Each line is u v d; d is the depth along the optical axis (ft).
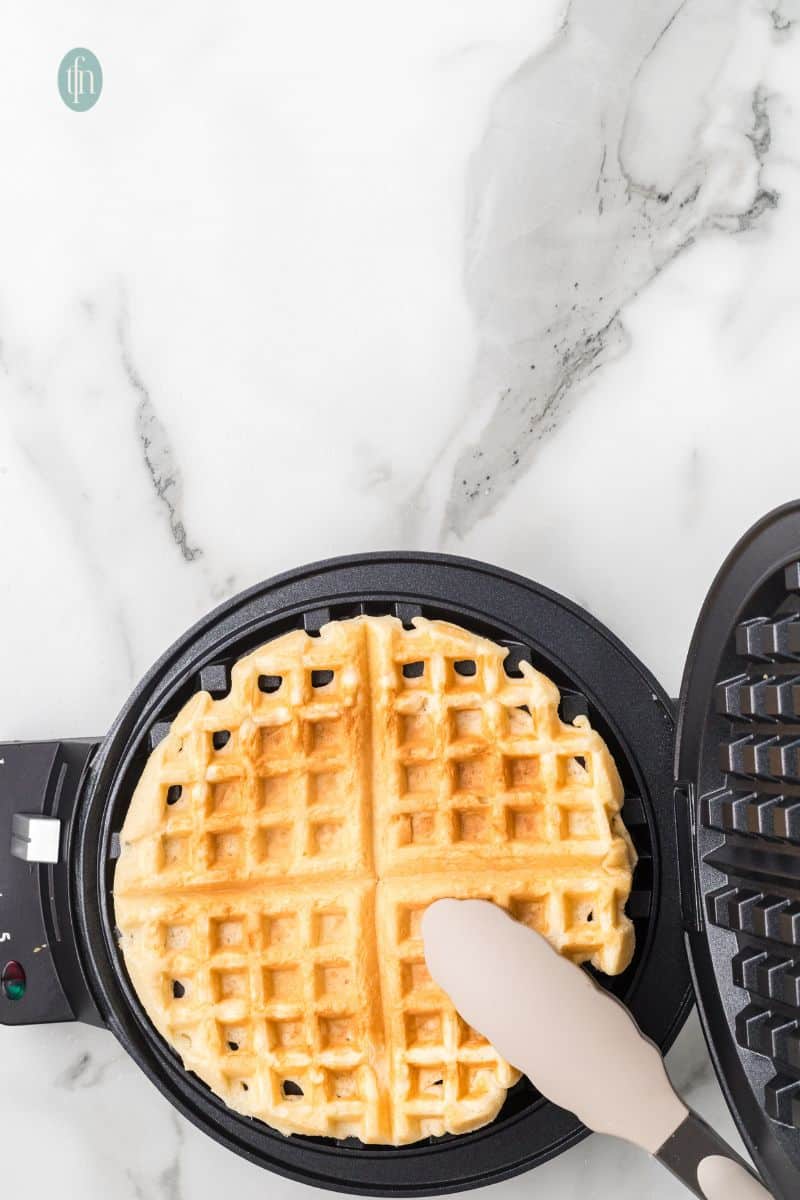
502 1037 2.08
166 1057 2.22
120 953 2.22
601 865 2.15
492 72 2.51
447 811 2.17
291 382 2.52
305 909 2.17
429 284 2.52
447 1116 2.14
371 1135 2.15
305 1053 2.16
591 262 2.53
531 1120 2.23
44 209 2.51
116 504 2.52
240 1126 2.22
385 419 2.52
